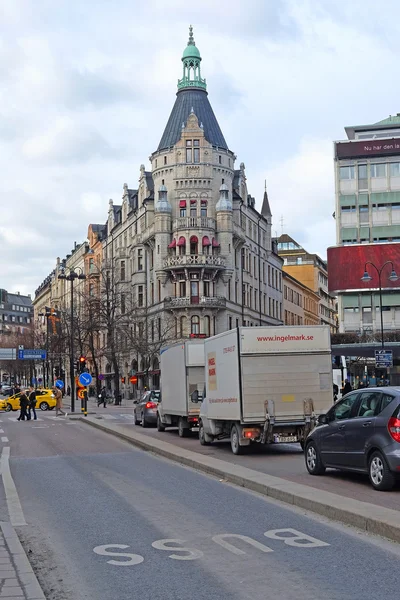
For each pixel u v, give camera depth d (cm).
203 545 840
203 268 6994
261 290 8744
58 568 747
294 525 946
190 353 2569
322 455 1401
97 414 4769
